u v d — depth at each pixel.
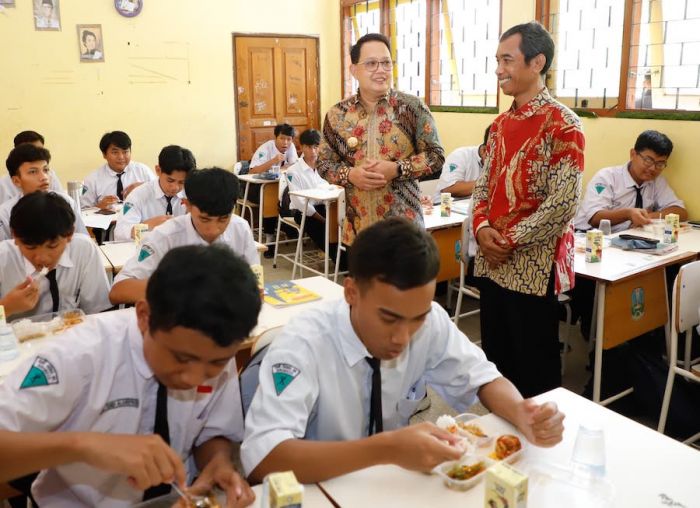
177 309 0.88
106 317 1.22
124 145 4.62
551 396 1.45
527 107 2.27
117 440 0.99
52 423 1.08
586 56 4.27
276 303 2.32
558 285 2.30
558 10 4.41
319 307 1.37
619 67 4.06
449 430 1.26
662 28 3.80
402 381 1.37
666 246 3.06
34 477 1.42
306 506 1.04
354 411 1.31
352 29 6.75
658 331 3.25
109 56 5.82
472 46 5.23
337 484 1.10
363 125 2.72
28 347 1.85
